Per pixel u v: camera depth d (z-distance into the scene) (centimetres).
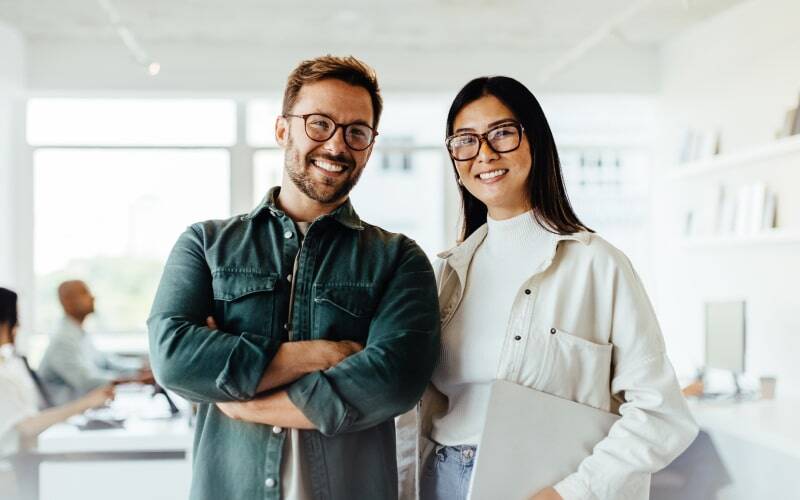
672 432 156
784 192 470
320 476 152
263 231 168
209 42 608
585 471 155
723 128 549
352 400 149
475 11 544
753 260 502
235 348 149
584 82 637
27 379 354
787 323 466
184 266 163
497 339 171
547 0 525
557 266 171
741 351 379
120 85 603
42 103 628
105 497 381
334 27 576
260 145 637
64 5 525
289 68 614
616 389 166
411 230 652
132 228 634
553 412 160
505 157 171
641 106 670
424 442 181
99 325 630
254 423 154
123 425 382
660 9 543
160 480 380
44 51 596
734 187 528
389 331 158
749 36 518
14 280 619
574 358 165
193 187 636
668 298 624
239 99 625
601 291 168
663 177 632
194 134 635
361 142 166
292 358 151
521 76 635
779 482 276
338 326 160
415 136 654
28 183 627
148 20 557
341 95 164
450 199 654
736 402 371
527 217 177
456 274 185
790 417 318
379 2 526
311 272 163
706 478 320
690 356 583
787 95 479
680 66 608
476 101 174
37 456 344
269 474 151
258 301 159
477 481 156
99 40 600
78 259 630
